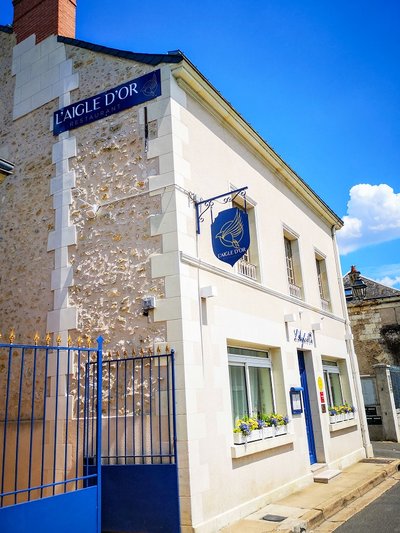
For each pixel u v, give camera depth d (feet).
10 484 22.33
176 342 19.88
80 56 26.73
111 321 21.65
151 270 21.25
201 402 20.04
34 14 29.94
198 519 18.30
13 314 24.89
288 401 28.17
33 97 28.19
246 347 26.30
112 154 23.98
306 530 20.06
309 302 35.70
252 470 22.88
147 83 23.81
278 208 33.24
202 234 23.02
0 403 24.00
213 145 25.93
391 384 53.78
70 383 21.90
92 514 15.78
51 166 25.98
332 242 45.50
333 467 33.09
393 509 23.29
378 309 70.90
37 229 25.44
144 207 22.30
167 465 18.47
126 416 20.08
